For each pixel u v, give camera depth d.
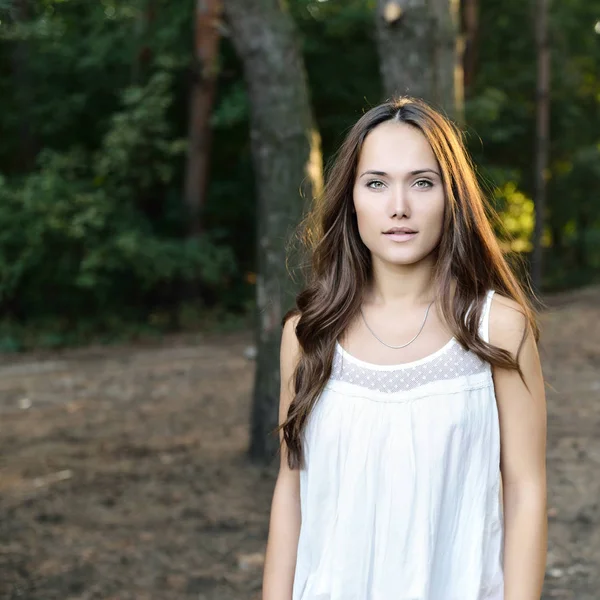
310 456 1.85
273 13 5.93
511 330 1.79
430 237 1.82
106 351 14.07
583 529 5.04
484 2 20.02
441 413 1.74
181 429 7.84
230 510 5.54
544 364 10.03
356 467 1.77
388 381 1.79
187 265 16.11
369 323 1.88
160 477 6.29
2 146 17.47
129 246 15.08
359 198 1.86
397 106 1.87
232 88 17.48
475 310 1.79
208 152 17.20
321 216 1.97
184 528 5.22
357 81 18.59
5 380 11.08
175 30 16.44
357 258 1.92
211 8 16.03
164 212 17.70
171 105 18.17
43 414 8.76
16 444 7.46
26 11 9.91
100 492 5.96
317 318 1.89
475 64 19.00
